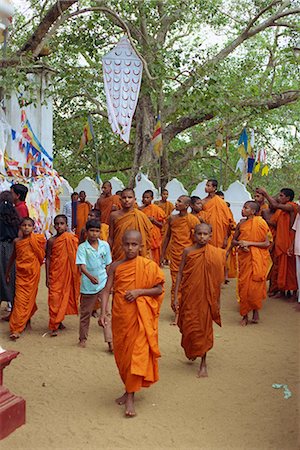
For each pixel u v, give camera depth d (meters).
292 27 16.69
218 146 18.78
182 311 5.81
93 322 8.04
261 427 4.61
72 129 20.09
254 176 22.20
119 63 12.34
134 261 4.90
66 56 17.39
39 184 13.43
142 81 15.84
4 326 7.78
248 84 18.61
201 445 4.30
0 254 7.41
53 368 6.10
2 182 11.95
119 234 7.66
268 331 7.64
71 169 21.92
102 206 13.23
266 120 19.84
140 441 4.38
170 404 5.11
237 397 5.26
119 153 20.66
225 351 6.73
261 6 17.39
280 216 9.30
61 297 7.33
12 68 11.68
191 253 5.73
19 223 7.54
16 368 6.09
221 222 9.75
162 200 13.62
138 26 16.92
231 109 15.66
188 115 18.44
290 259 9.28
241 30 18.77
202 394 5.34
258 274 7.77
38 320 8.20
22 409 4.69
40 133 14.76
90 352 6.67
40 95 14.64
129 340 4.77
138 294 4.77
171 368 6.11
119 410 4.97
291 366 6.16
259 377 5.81
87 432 4.54
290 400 5.18
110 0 15.48
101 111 19.05
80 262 6.71
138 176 16.25
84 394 5.37
